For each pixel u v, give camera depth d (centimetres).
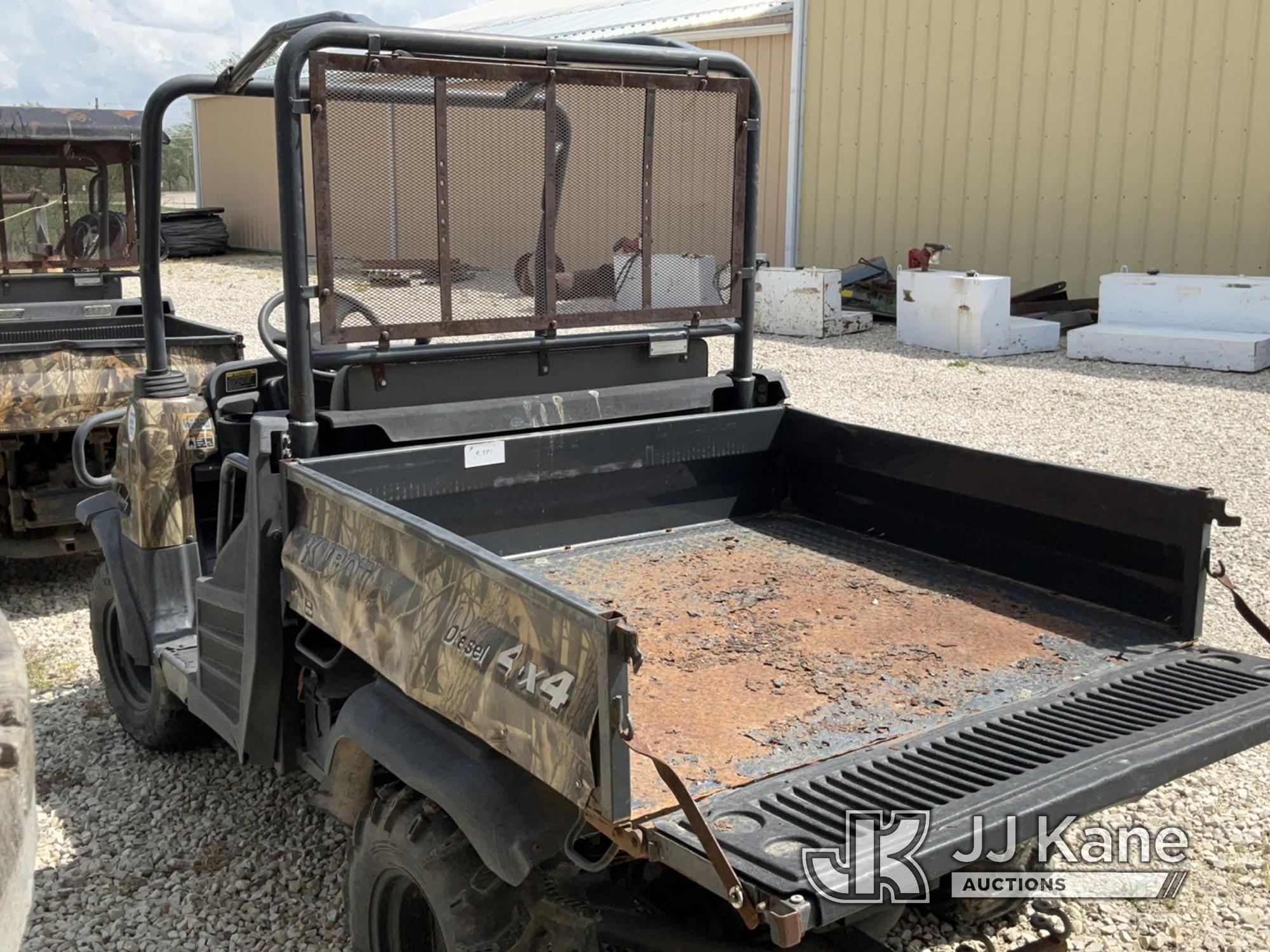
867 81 1488
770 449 385
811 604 311
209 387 422
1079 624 294
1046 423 873
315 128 279
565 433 339
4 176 685
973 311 1168
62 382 533
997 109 1374
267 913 319
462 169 303
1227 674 260
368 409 312
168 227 2419
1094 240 1323
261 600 286
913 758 221
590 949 220
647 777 215
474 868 227
